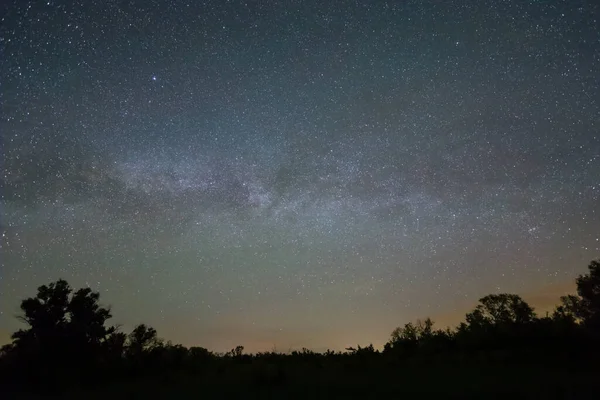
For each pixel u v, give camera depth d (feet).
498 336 75.92
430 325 90.27
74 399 46.88
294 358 79.92
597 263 81.35
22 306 63.46
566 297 82.58
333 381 48.57
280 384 48.14
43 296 65.26
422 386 42.32
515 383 41.78
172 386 51.03
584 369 51.72
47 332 61.52
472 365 60.08
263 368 53.26
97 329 65.77
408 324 91.25
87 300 67.51
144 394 46.06
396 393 39.29
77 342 62.34
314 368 64.95
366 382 46.68
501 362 61.46
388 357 76.54
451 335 84.89
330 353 83.76
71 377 57.00
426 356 74.28
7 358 59.47
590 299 78.84
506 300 86.43
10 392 52.75
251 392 43.78
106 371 61.82
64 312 65.46
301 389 43.96
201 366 70.69
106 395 47.60
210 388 47.65
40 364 57.98
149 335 73.05
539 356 63.21
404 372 55.06
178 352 74.95
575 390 37.27
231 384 49.90
